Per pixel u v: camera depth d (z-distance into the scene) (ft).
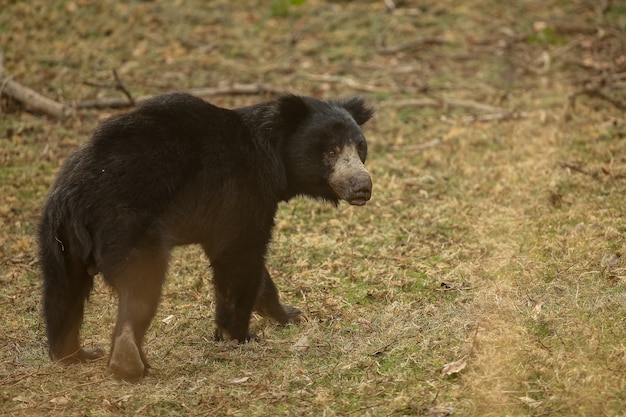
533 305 32.91
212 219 31.48
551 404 26.25
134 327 28.04
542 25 70.18
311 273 38.78
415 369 29.19
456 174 49.19
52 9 69.21
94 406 27.27
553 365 28.02
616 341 29.35
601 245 37.73
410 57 67.41
